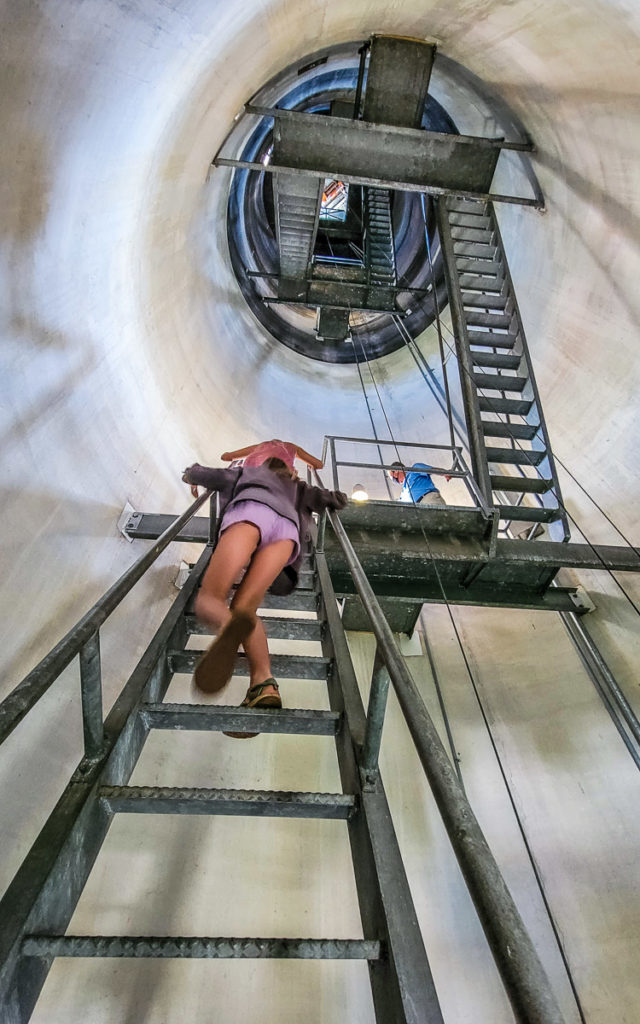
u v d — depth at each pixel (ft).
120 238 10.52
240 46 11.18
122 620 10.89
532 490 13.23
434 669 14.61
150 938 3.42
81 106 7.60
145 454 12.76
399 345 25.13
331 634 7.30
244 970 8.84
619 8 9.88
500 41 13.57
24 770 7.63
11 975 3.08
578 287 15.02
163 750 11.01
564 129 14.20
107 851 9.44
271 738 12.14
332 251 33.65
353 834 4.63
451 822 2.70
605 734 12.02
